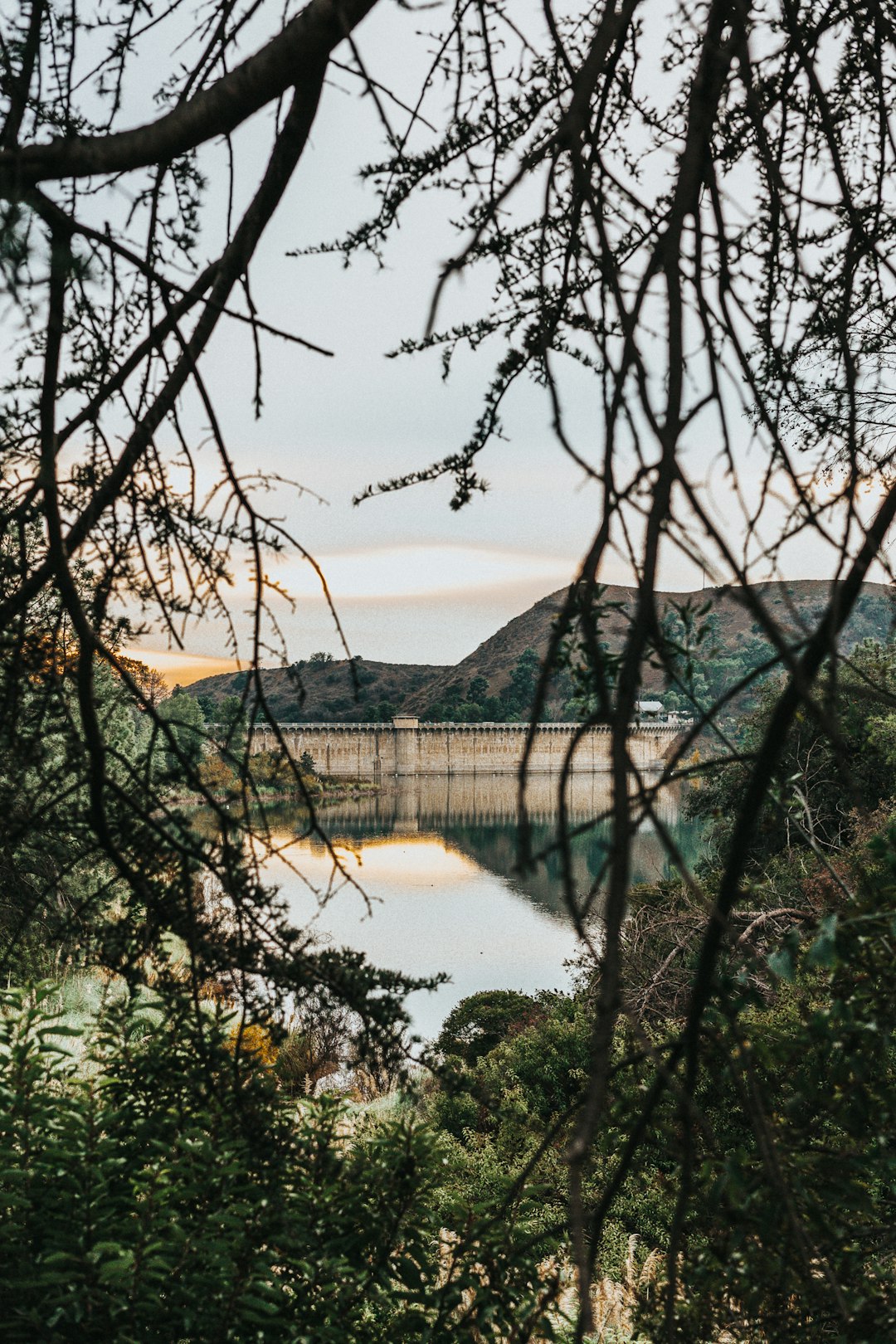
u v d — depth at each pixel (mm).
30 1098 3797
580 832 758
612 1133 2293
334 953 2156
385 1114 6551
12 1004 3877
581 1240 664
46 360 1448
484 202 1702
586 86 912
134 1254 3238
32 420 1698
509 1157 7098
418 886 49344
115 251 1428
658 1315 2201
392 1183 3910
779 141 1687
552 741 99312
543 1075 11180
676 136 1887
